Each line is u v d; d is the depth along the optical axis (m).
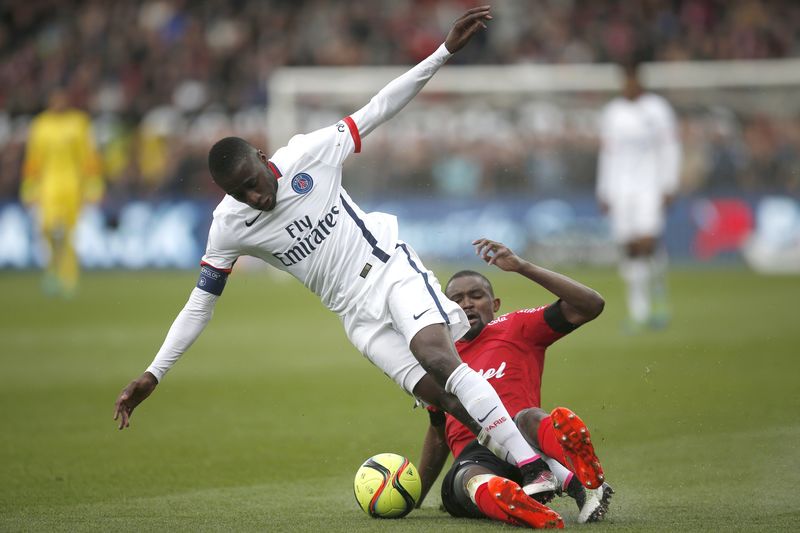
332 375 36.81
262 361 40.25
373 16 91.94
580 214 72.94
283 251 18.83
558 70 77.12
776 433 24.34
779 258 70.25
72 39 92.75
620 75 76.44
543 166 75.56
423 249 74.75
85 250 78.00
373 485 17.83
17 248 78.62
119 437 26.83
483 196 74.69
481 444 17.50
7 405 31.52
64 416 29.78
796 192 71.38
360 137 19.36
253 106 85.31
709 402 28.64
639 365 35.75
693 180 73.38
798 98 74.25
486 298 19.27
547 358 38.00
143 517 18.30
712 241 71.81
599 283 64.19
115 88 88.19
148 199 78.25
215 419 29.25
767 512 17.62
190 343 18.98
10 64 91.69
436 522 17.25
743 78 74.75
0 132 82.81
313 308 58.50
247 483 21.55
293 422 28.67
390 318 18.45
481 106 77.50
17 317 53.94
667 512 17.75
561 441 16.03
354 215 18.98
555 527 15.98
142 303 58.91
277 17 91.94
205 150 79.50
